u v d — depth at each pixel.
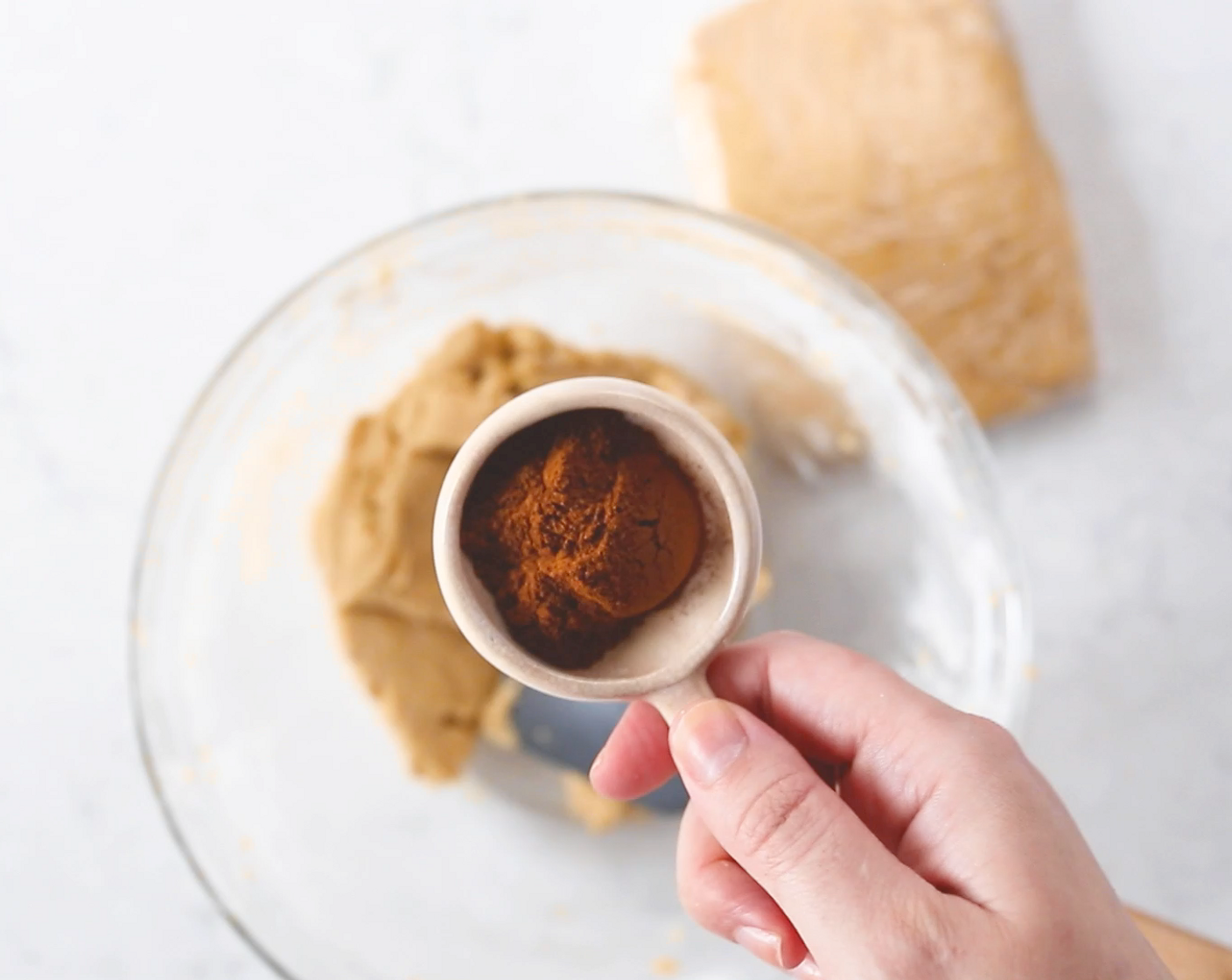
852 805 0.34
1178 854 0.46
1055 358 0.44
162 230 0.46
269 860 0.43
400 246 0.41
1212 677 0.46
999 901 0.30
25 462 0.46
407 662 0.41
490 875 0.43
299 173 0.46
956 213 0.43
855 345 0.43
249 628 0.43
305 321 0.42
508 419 0.29
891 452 0.43
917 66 0.43
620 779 0.36
